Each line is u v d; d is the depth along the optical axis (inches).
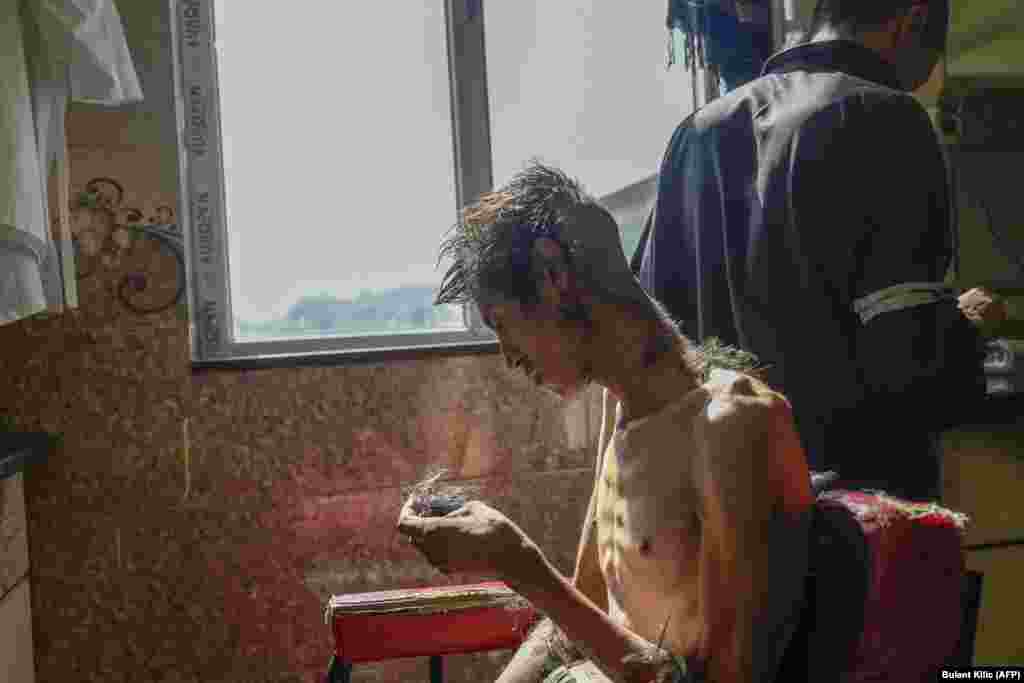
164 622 84.1
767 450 33.6
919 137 48.4
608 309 37.3
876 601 33.8
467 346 89.7
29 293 62.4
